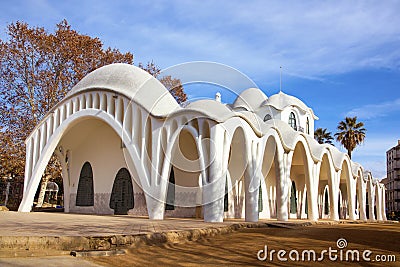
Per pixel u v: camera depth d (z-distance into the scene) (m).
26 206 22.97
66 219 15.55
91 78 22.27
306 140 23.47
